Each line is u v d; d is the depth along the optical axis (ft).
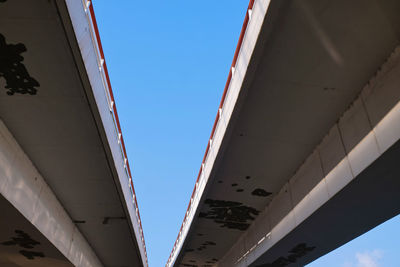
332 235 44.88
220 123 39.14
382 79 27.78
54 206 47.83
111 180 44.52
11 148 34.83
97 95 31.32
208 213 56.49
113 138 39.34
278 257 55.11
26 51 26.32
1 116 32.63
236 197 50.70
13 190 35.22
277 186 47.67
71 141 36.58
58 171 42.16
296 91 30.96
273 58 27.84
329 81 29.84
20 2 22.77
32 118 33.06
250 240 60.39
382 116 27.48
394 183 31.48
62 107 31.78
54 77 28.50
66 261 56.39
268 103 32.50
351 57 27.48
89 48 28.30
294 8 23.90
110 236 65.31
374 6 23.56
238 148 39.47
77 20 25.07
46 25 24.34
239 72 31.24
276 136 37.14
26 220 39.11
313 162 39.04
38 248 49.78
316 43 26.43
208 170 45.21
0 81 28.81
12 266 59.21
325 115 33.88
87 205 51.78
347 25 24.99
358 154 30.45
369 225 41.32
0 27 24.53
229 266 72.54
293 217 43.27
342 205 36.04
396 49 26.48
